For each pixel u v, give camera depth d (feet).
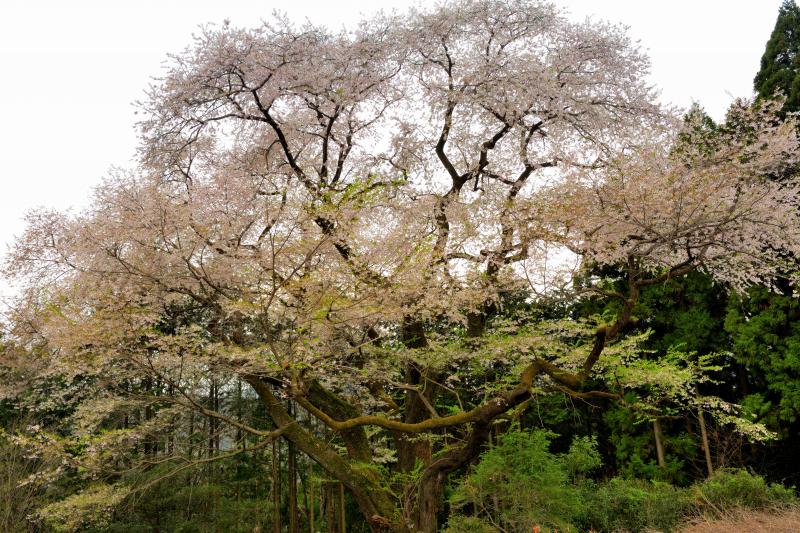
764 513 29.99
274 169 30.53
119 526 33.83
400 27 29.58
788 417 40.16
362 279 20.24
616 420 52.85
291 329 19.13
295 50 27.30
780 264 24.27
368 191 20.88
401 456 28.19
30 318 23.65
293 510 38.17
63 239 22.66
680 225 19.65
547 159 30.63
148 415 36.65
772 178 24.27
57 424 38.11
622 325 19.39
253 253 21.25
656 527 30.58
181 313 24.84
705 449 45.85
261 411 47.19
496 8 28.94
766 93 44.50
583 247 22.61
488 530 24.68
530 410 51.29
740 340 43.04
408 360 26.13
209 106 28.50
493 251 24.35
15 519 34.37
